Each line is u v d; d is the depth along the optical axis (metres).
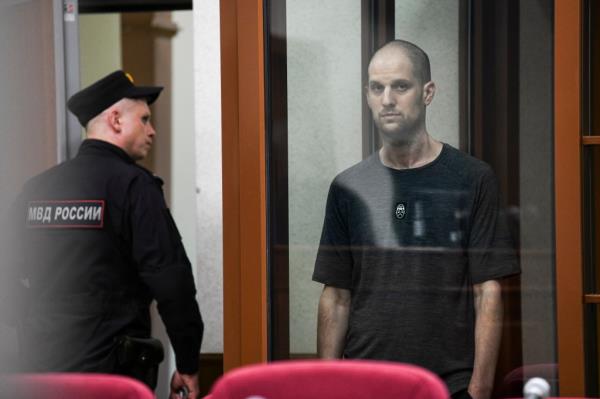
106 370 6.88
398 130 6.69
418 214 6.67
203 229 9.94
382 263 6.71
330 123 6.75
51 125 8.29
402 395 4.56
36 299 7.04
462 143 6.64
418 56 6.67
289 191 6.80
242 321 6.82
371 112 6.72
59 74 8.34
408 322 6.69
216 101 9.83
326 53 6.75
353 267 6.75
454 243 6.64
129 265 7.06
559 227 6.52
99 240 6.96
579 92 6.48
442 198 6.65
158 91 7.91
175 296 6.97
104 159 7.18
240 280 6.84
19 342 7.03
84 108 7.63
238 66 6.77
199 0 9.79
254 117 6.76
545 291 6.57
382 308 6.71
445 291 6.65
